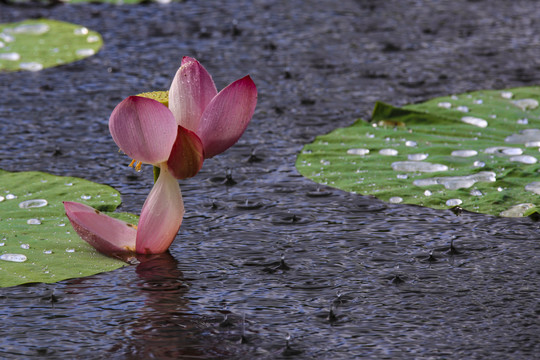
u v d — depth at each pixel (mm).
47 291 2400
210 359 2016
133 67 5270
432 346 2076
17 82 4984
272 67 5258
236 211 3119
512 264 2604
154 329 2174
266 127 4199
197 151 2555
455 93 4672
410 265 2607
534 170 3318
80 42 5816
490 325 2188
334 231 2908
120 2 7121
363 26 6285
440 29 6199
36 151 3830
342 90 4801
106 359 2016
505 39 5879
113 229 2729
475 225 2941
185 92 2598
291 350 2057
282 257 2633
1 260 2549
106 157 3770
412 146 3646
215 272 2557
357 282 2480
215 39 5926
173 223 2678
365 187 3248
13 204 3023
